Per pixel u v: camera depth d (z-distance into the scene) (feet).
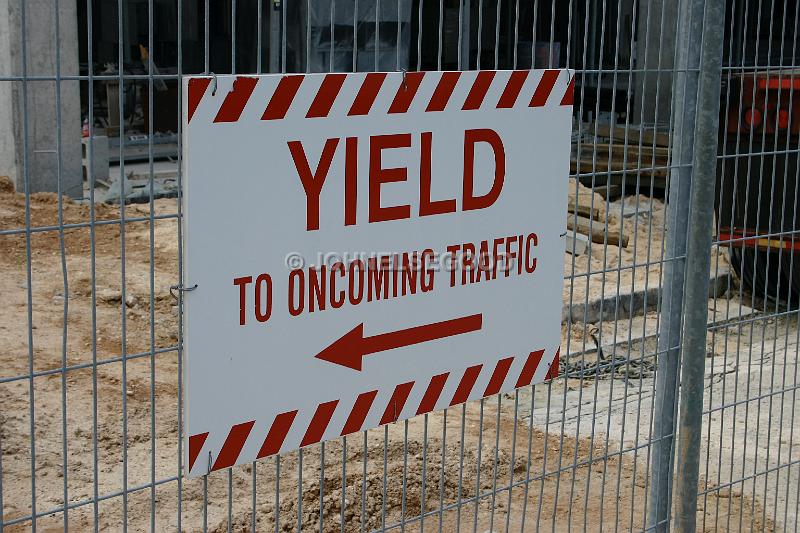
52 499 14.51
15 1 33.58
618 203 33.83
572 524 14.23
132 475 15.49
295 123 7.70
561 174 9.79
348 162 8.09
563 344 22.08
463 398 9.41
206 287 7.40
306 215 7.90
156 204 32.09
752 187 23.59
